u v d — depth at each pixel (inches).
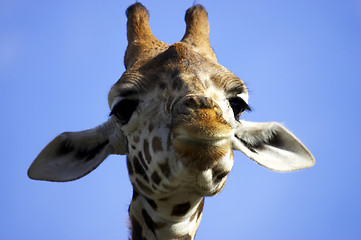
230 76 373.7
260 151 469.1
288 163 465.1
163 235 399.5
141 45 442.6
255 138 467.2
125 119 382.0
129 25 475.5
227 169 347.9
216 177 348.8
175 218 389.4
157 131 354.0
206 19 476.4
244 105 388.5
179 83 350.0
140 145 370.6
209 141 293.6
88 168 455.2
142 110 367.6
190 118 295.7
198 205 400.2
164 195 369.4
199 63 371.2
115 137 453.7
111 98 383.9
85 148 465.1
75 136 455.8
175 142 303.6
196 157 300.0
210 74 367.6
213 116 297.1
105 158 456.8
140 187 385.7
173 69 364.5
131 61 428.8
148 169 363.9
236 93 375.9
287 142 473.1
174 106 339.6
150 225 401.7
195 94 334.0
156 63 382.0
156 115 358.0
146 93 369.1
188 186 354.6
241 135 462.3
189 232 406.0
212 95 359.3
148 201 397.7
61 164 461.4
